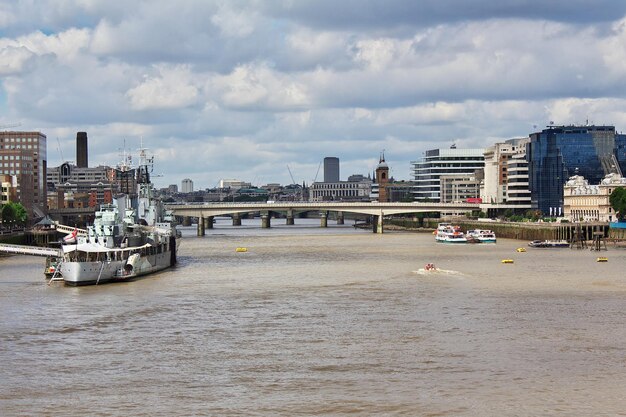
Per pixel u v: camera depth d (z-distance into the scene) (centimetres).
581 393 10188
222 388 10469
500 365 11394
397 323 14325
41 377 11025
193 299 17462
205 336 13388
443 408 9669
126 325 14388
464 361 11612
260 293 18388
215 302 17000
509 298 17212
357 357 11869
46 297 17938
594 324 14138
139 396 10188
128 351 12381
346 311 15650
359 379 10794
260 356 12006
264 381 10750
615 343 12644
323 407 9712
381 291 18512
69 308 16312
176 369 11344
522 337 13088
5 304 16912
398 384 10562
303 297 17638
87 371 11294
